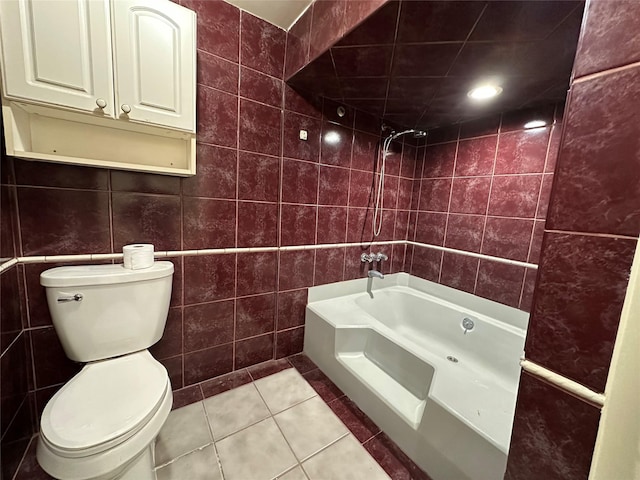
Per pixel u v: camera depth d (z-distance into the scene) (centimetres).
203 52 133
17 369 108
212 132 142
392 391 141
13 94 87
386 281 235
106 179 121
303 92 167
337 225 198
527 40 107
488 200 184
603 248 34
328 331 172
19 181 106
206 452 119
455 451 102
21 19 85
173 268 129
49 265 114
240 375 170
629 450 34
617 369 34
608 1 33
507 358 167
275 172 166
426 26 104
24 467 107
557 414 40
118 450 78
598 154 34
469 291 196
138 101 106
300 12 141
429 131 221
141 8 102
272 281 178
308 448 123
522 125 166
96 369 108
